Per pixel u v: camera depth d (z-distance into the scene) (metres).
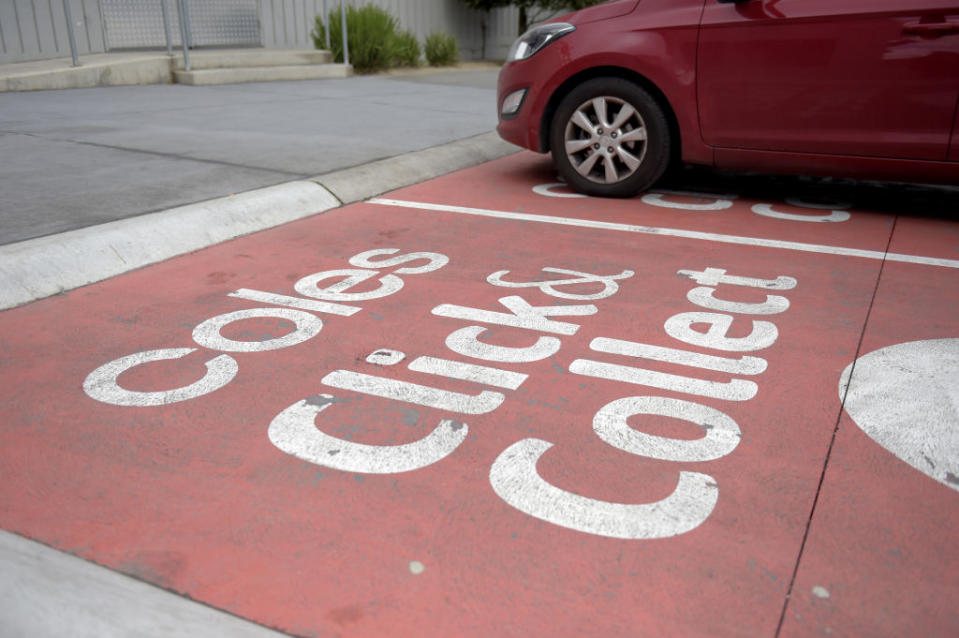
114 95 9.14
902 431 2.31
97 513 1.89
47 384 2.53
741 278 3.64
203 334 2.93
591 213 4.82
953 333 3.03
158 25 12.05
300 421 2.31
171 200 4.32
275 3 13.67
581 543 1.80
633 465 2.11
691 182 5.77
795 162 4.70
